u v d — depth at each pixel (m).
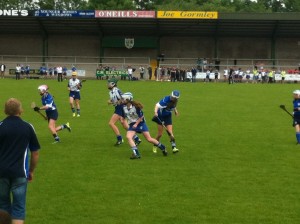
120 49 62.34
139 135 18.70
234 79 53.03
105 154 15.34
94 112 25.80
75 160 14.45
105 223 9.21
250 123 22.42
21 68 54.44
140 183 11.93
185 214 9.73
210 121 22.95
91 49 62.53
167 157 14.93
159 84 45.78
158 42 61.16
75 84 24.45
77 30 61.31
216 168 13.54
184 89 40.53
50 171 13.08
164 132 19.47
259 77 52.69
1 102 29.36
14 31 61.91
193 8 91.12
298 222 9.32
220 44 61.56
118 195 10.95
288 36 60.59
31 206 10.14
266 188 11.58
